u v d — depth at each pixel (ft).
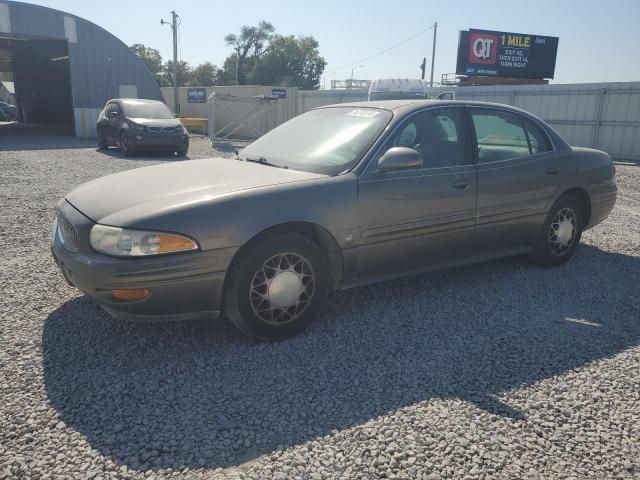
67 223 11.30
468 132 14.53
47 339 11.50
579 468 7.81
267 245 11.05
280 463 7.80
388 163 12.16
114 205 10.87
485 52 124.47
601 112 59.36
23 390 9.54
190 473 7.59
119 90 84.99
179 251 10.24
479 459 7.95
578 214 17.29
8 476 7.43
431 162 13.62
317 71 278.67
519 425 8.79
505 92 65.77
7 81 200.34
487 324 12.70
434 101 14.43
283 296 11.39
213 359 10.82
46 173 37.65
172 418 8.84
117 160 47.44
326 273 11.98
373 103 14.84
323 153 13.23
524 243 16.07
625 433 8.63
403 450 8.11
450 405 9.32
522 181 15.28
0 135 79.05
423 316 13.11
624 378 10.30
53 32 76.69
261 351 11.20
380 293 14.58
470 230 14.39
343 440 8.33
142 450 8.04
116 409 9.07
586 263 17.61
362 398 9.52
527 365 10.76
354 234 12.23
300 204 11.40
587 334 12.25
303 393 9.64
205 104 103.55
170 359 10.78
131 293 10.06
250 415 8.96
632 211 27.40
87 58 80.69
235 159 14.80
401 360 10.90
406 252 13.29
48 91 109.29
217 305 10.90
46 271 15.80
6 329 11.91
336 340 11.76
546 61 129.39
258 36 268.62
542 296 14.56
